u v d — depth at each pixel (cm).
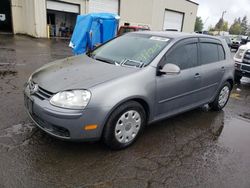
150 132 397
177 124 439
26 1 2067
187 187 276
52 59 1040
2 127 367
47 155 309
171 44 382
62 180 268
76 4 2169
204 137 399
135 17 2606
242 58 788
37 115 306
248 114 527
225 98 528
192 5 3219
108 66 355
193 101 435
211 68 454
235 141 396
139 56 375
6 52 1127
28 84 348
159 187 272
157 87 351
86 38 893
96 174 283
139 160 318
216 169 314
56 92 292
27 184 258
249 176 306
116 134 320
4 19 2288
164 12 2895
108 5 2366
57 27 2439
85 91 290
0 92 525
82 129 291
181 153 344
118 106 310
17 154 305
